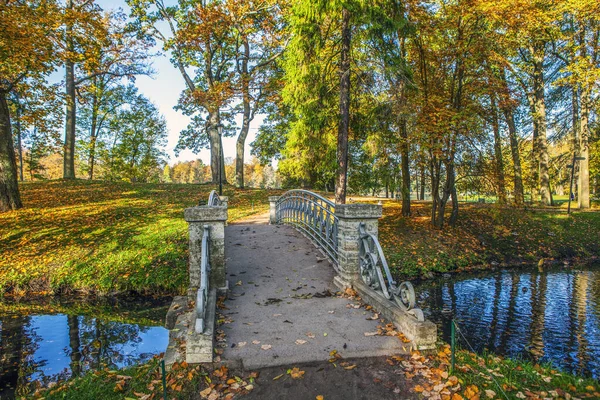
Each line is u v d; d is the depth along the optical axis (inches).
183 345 180.9
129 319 315.9
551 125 999.0
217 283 251.8
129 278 389.4
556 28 732.7
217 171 1045.8
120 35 933.2
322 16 484.7
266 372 160.9
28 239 478.6
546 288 436.5
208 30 858.8
